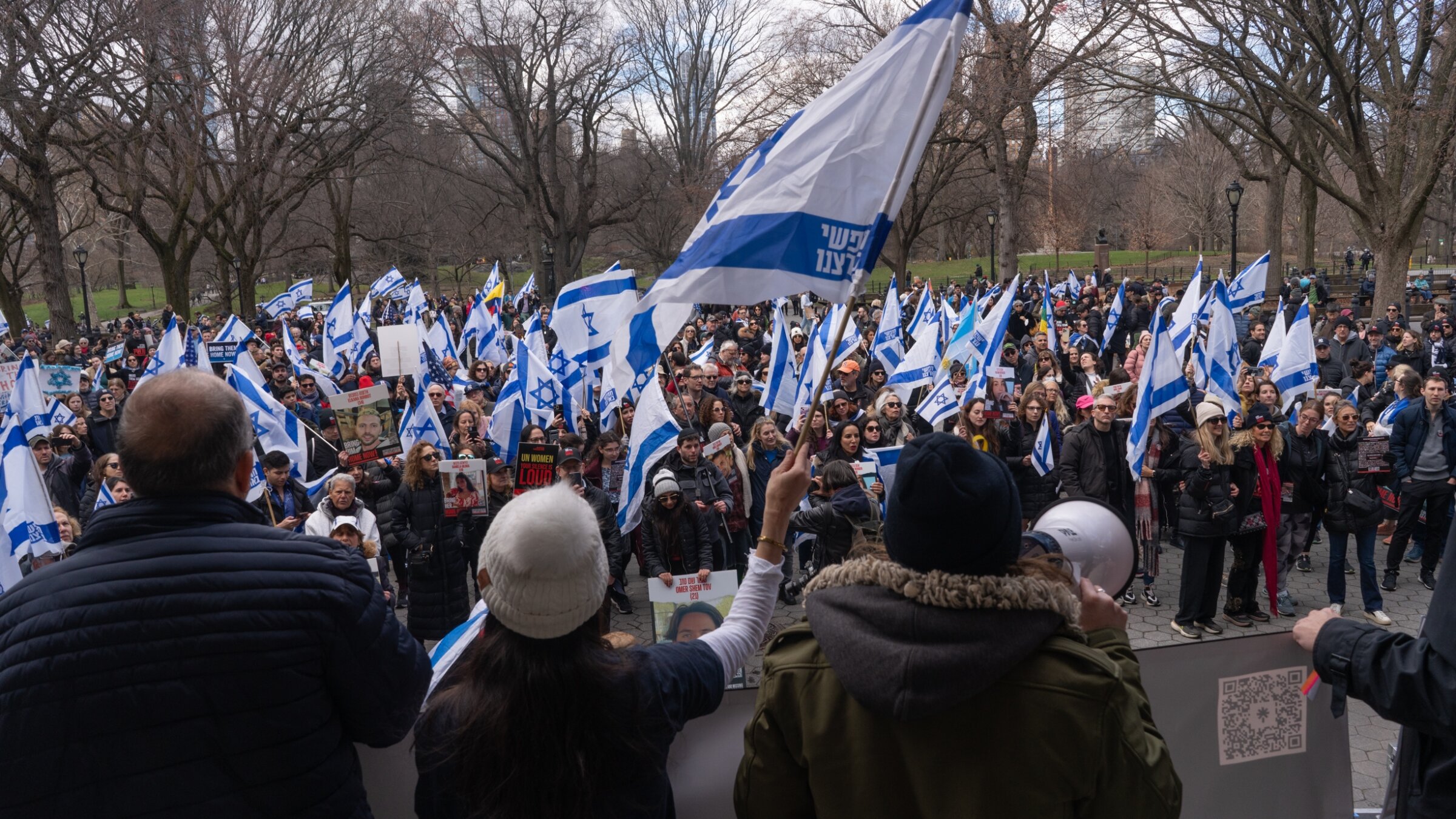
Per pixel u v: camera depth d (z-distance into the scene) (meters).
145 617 1.75
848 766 1.70
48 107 24.23
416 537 7.13
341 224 42.00
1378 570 9.15
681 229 48.94
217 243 33.19
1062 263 62.38
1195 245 72.44
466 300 49.56
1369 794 5.06
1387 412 9.62
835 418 10.30
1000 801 1.60
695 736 2.81
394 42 33.59
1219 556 7.55
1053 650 1.63
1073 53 21.47
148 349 26.30
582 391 10.88
